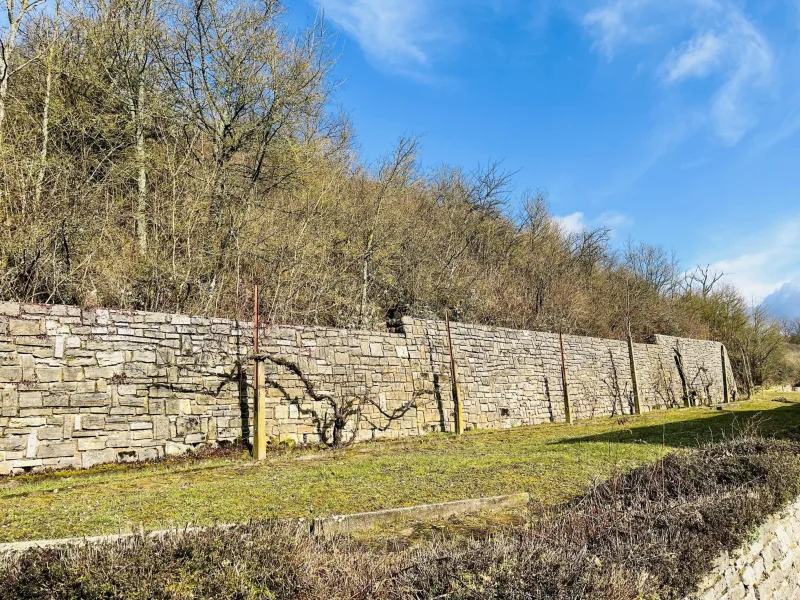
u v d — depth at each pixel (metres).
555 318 24.41
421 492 7.27
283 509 6.46
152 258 12.98
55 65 14.77
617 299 32.09
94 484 8.02
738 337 38.78
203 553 3.62
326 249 17.25
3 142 12.34
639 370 24.52
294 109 17.28
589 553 4.11
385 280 18.81
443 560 3.97
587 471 8.51
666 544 4.43
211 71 16.94
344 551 4.43
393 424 13.72
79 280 11.88
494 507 6.59
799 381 42.69
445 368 15.47
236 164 16.78
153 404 10.00
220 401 10.84
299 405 11.95
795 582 5.90
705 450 7.93
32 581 3.29
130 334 9.98
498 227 27.81
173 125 16.59
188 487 7.70
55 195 12.55
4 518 6.04
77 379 9.28
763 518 5.78
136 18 15.89
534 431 15.22
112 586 3.20
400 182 21.16
